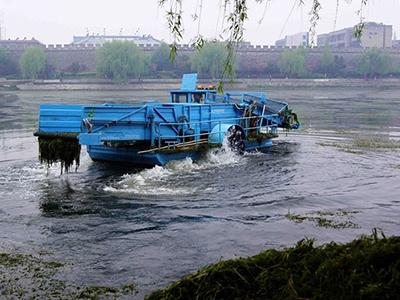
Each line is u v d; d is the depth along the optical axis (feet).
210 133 48.37
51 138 37.76
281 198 33.04
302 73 275.80
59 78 272.31
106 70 256.32
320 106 135.23
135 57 254.68
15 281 19.30
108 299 17.69
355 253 10.44
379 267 9.95
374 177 40.04
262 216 28.60
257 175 40.88
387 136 68.90
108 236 25.20
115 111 40.09
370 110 120.37
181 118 45.27
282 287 10.07
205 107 48.88
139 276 19.86
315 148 56.80
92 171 42.47
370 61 270.05
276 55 296.51
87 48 305.94
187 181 38.50
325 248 11.43
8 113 110.42
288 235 24.94
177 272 20.26
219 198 33.14
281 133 72.79
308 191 35.12
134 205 31.37
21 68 271.69
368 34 288.30
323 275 10.03
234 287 10.47
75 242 24.23
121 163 45.39
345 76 282.97
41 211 30.07
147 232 25.81
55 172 42.04
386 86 266.77
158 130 43.16
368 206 30.83
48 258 21.97
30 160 48.16
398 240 10.72
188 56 275.39
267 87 261.03
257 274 10.85
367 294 9.19
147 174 40.78
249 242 23.97
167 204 31.60
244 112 54.19
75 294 18.11
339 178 39.68
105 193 34.68
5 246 23.61
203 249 23.09
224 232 25.62
